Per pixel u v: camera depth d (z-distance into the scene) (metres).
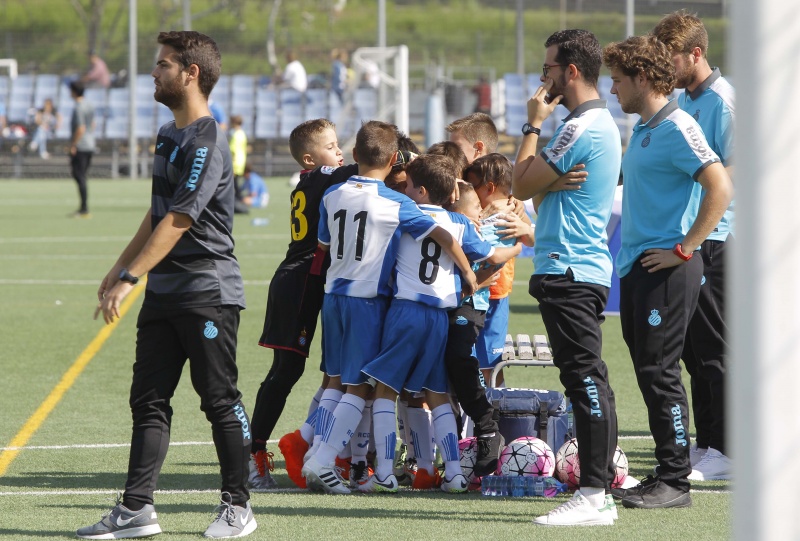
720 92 20.12
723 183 17.05
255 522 16.80
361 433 19.69
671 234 17.53
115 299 15.34
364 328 18.94
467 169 21.39
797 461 8.12
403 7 182.12
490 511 17.89
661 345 17.61
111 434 23.41
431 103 89.12
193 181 15.69
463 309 19.80
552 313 17.16
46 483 19.69
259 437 19.80
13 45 157.88
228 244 16.38
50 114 122.00
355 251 19.00
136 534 16.22
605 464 16.98
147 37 167.38
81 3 175.38
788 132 8.08
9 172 120.50
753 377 8.20
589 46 17.28
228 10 175.25
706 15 133.00
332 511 17.86
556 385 28.84
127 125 120.25
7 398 26.88
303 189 20.50
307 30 174.50
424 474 19.47
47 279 48.34
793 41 8.04
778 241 8.12
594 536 16.34
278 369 20.02
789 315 8.13
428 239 18.94
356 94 117.88
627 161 18.06
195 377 16.23
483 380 21.47
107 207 83.88
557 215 17.20
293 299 19.97
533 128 17.47
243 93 120.50
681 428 18.00
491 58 154.50
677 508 17.95
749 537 8.23
